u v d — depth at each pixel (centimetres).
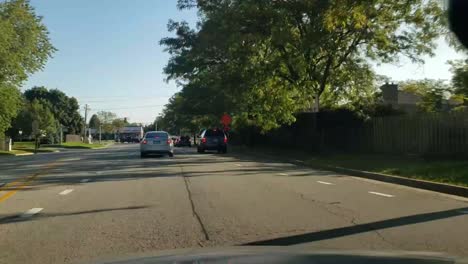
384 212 1141
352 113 3206
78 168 2464
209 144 4312
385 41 3006
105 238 891
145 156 3569
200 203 1273
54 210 1187
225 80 3656
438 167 1919
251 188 1584
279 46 3119
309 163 2634
